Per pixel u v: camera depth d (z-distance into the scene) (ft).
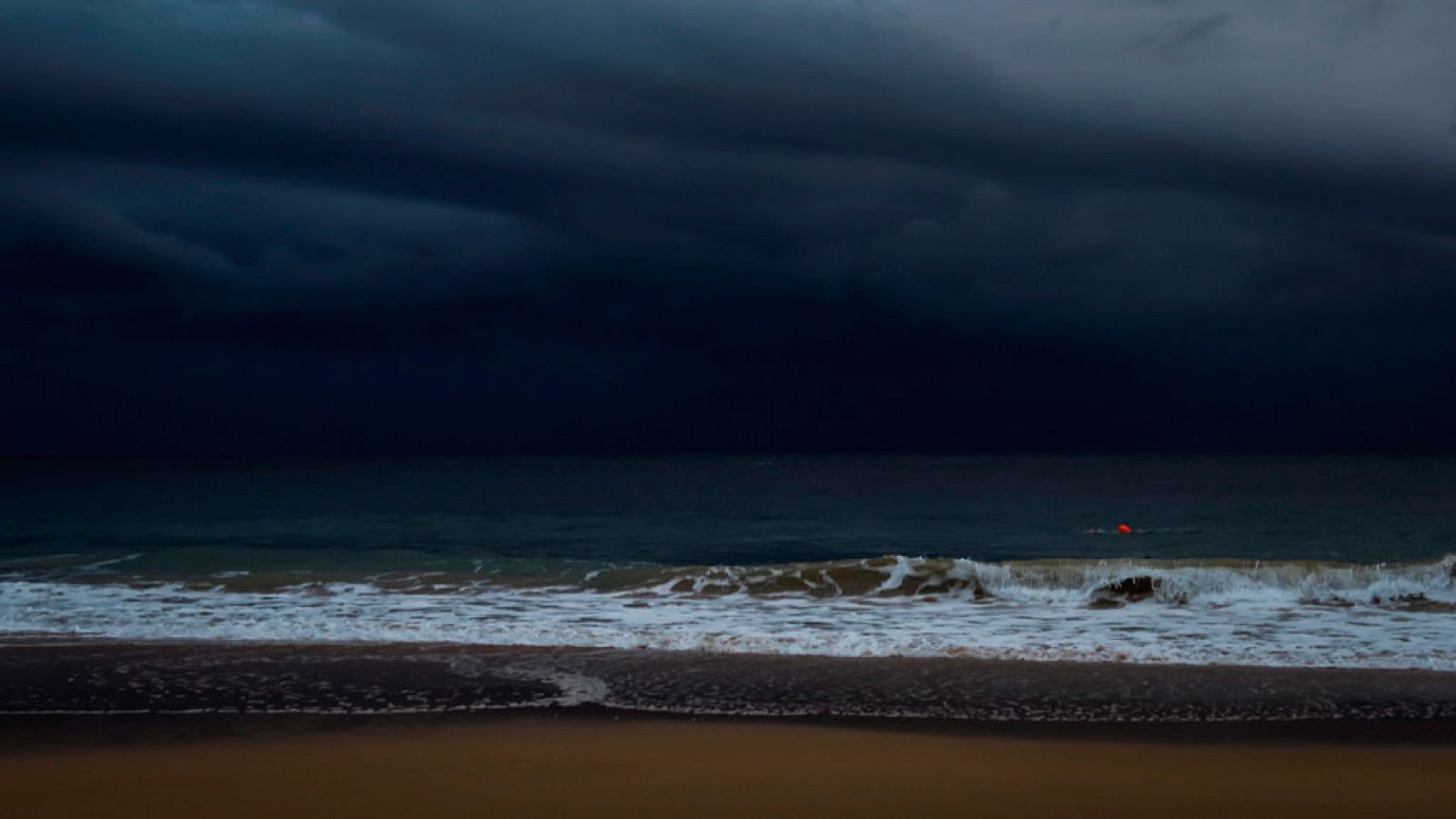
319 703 30.27
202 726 27.76
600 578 54.60
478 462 443.32
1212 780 22.00
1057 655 36.14
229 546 89.10
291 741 26.08
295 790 21.33
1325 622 42.09
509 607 47.55
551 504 151.02
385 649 38.11
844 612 45.62
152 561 68.95
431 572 57.93
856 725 27.50
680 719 28.32
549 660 36.17
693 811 19.63
